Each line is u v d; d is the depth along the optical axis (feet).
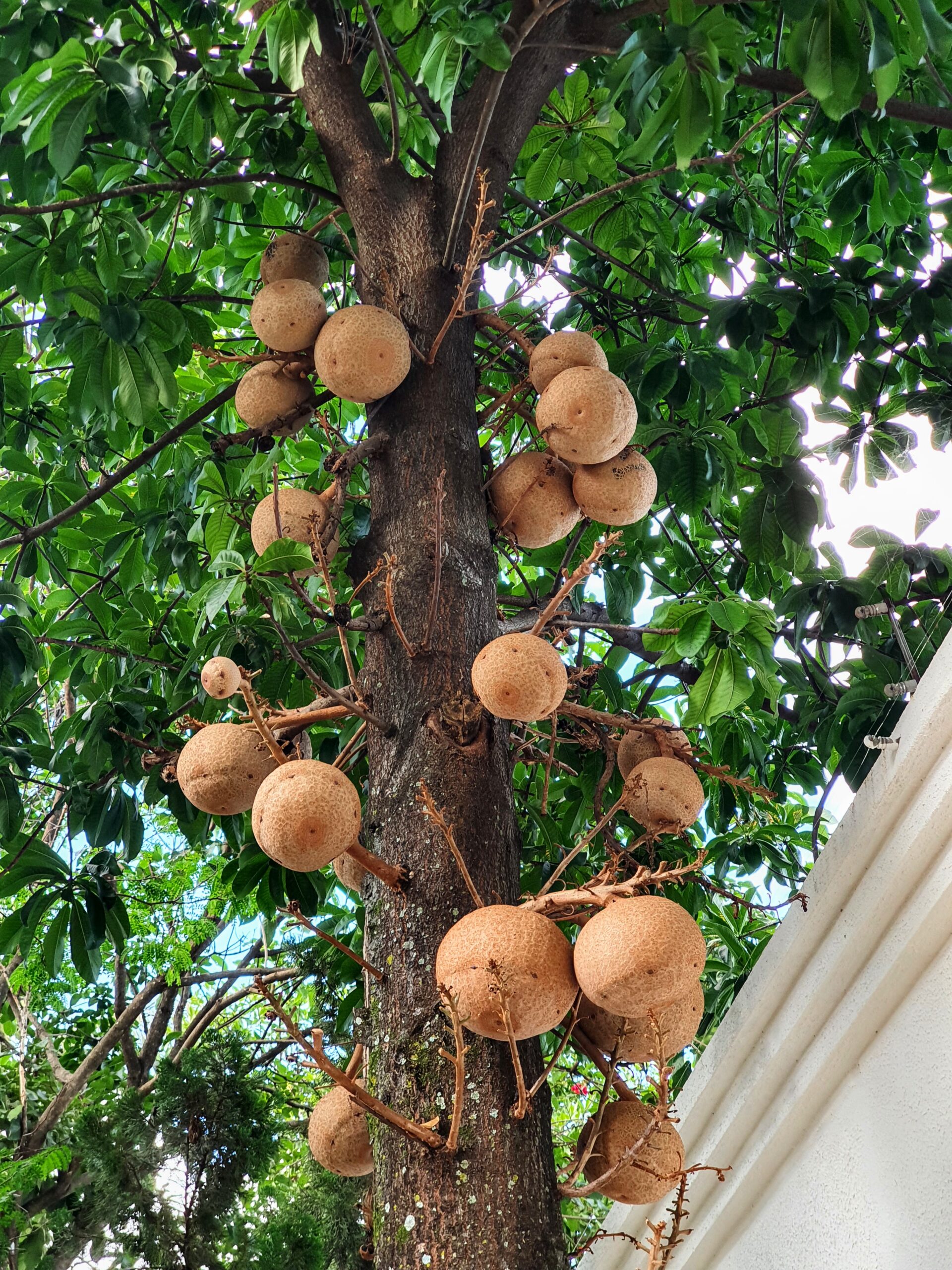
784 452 13.53
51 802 22.34
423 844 7.19
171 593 18.57
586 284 14.17
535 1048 6.77
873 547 12.81
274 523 9.34
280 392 10.22
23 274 12.68
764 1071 8.01
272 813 6.53
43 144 10.07
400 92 12.78
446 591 8.34
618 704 13.47
